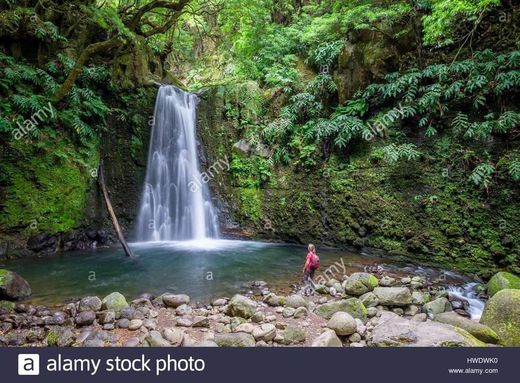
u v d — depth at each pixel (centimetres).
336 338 469
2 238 873
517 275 712
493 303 521
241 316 539
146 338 450
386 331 471
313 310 579
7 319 514
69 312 553
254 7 1321
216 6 1318
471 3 791
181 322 510
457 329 480
